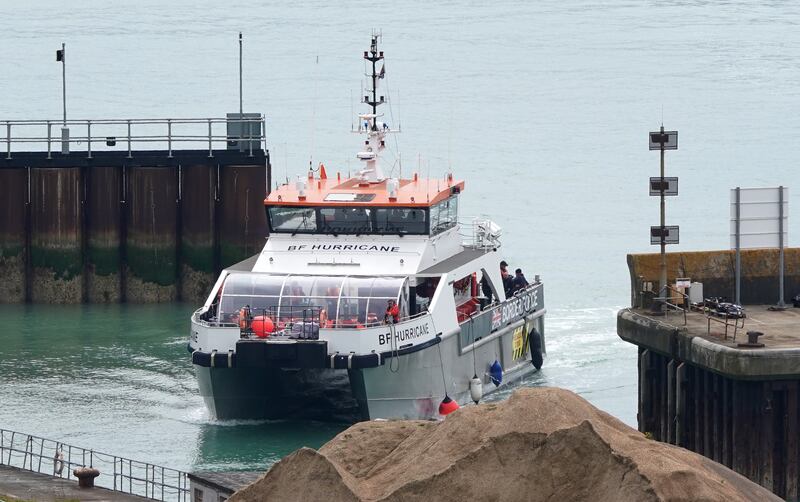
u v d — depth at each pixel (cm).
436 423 13350
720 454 18562
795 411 18075
